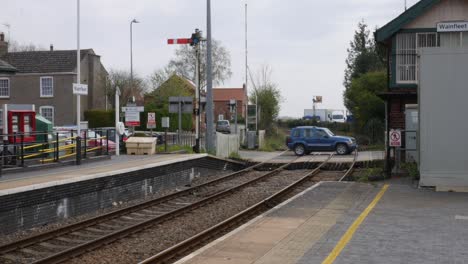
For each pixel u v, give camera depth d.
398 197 15.63
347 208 13.82
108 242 11.23
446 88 17.20
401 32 22.72
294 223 11.84
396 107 22.27
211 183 21.80
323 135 38.47
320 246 9.52
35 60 55.75
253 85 66.12
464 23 20.39
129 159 23.39
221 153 33.22
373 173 21.28
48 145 22.80
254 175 25.84
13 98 55.03
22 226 12.85
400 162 21.30
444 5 22.36
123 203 17.42
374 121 49.00
